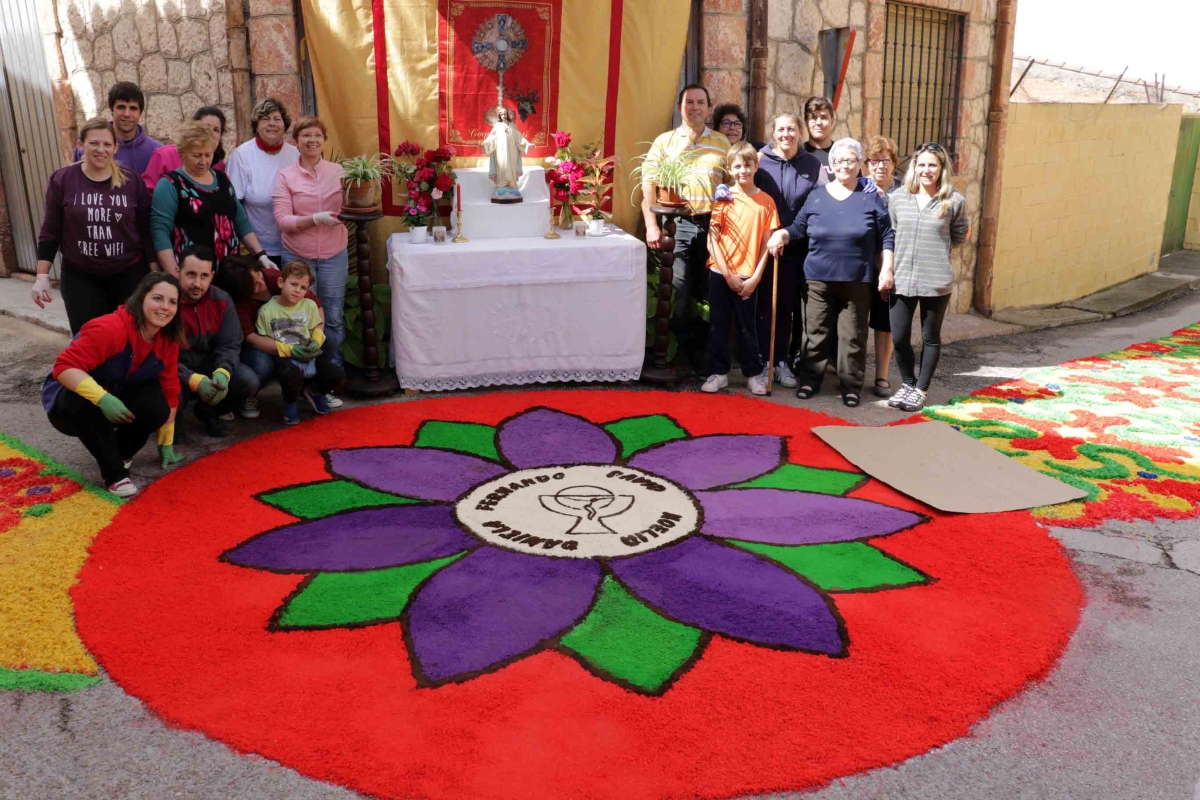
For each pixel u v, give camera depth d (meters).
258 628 3.41
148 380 4.70
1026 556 4.05
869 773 2.74
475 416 5.73
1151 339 9.05
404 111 6.52
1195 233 15.77
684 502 4.56
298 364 5.50
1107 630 3.55
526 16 6.54
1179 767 2.80
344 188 5.74
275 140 5.77
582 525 4.30
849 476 4.94
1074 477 4.99
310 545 4.07
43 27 7.61
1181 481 4.97
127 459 4.91
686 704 3.00
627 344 6.38
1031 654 3.32
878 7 8.03
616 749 2.79
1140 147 12.43
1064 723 2.99
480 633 3.39
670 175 6.05
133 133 5.60
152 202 5.11
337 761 2.73
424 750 2.77
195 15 6.56
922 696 3.07
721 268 6.14
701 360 6.90
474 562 3.93
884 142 6.19
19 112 8.76
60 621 3.45
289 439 5.31
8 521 4.21
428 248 5.98
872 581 3.82
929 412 6.13
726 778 2.68
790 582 3.79
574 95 6.80
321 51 6.33
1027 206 10.28
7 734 2.86
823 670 3.20
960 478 4.90
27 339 7.31
